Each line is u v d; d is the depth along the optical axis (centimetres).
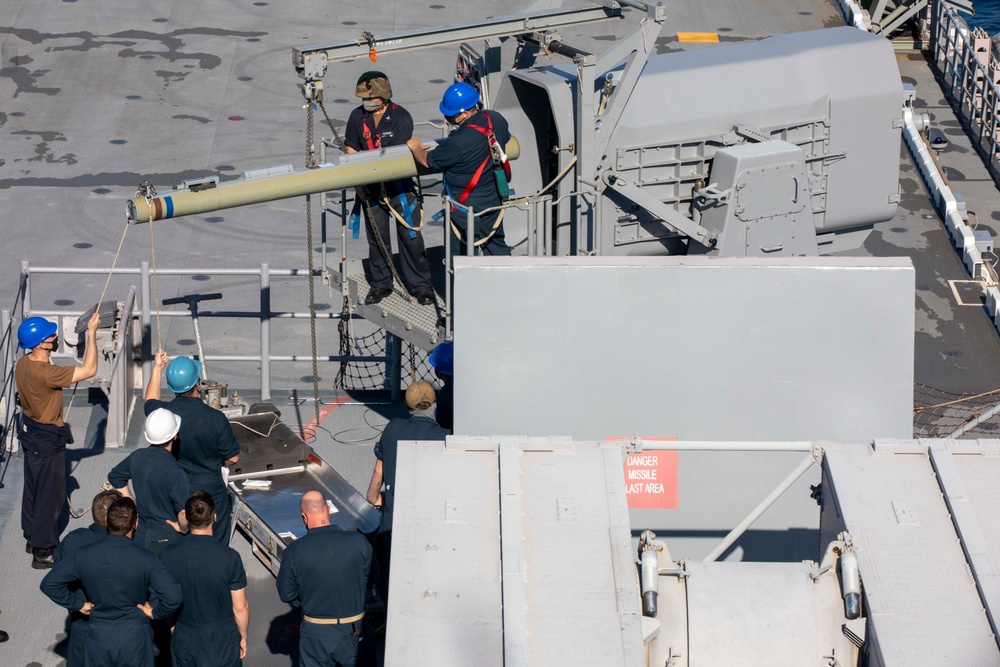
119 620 1619
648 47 2147
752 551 1925
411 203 2291
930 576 1309
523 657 1229
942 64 5953
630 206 2292
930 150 4862
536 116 2411
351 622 1639
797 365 1861
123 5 6197
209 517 1647
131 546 1606
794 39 2470
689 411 1870
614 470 1423
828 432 1881
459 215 2158
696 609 1308
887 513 1377
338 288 2508
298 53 2023
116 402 2445
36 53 5659
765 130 2327
